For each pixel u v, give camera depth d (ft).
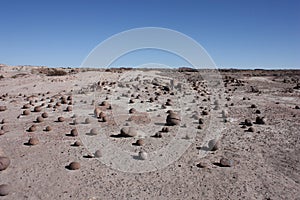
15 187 26.73
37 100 82.53
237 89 113.39
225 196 25.20
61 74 149.59
